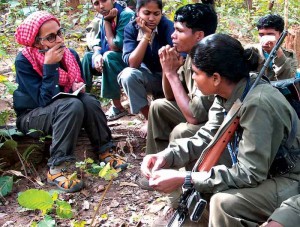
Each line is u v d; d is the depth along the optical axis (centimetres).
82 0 848
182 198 244
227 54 231
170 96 339
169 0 710
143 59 400
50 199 274
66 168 352
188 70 313
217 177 228
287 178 235
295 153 234
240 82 237
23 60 362
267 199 227
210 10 314
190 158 270
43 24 345
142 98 385
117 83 438
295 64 389
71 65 376
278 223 213
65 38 642
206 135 268
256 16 735
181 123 320
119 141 403
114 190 349
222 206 226
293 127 230
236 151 239
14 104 375
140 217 317
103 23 455
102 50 461
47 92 355
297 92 252
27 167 378
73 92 369
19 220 318
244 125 226
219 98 251
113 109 461
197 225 275
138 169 374
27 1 759
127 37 402
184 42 313
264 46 368
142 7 371
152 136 350
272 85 249
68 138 349
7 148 377
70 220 315
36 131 364
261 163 222
